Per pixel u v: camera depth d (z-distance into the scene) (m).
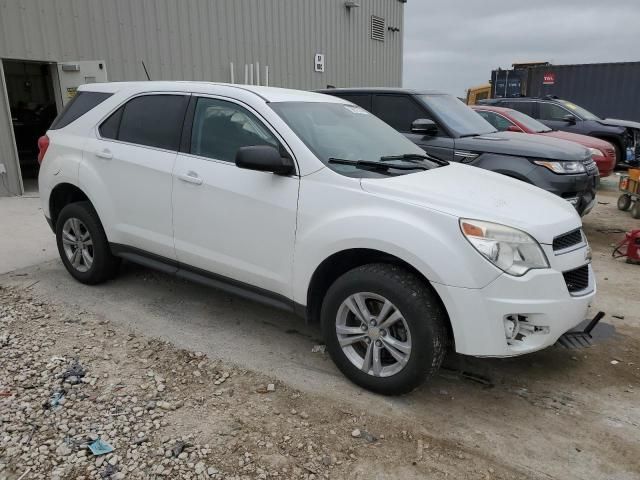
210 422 2.99
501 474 2.68
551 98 13.53
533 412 3.21
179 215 4.05
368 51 19.28
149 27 10.91
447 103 7.46
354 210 3.23
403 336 3.17
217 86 4.07
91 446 2.73
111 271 4.88
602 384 3.55
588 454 2.85
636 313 4.72
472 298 2.90
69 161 4.75
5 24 8.60
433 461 2.76
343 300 3.31
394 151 4.07
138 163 4.26
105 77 9.24
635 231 6.25
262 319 4.39
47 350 3.72
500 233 2.94
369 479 2.61
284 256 3.53
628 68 18.30
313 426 2.99
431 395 3.36
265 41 13.98
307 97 4.22
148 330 4.11
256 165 3.39
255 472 2.61
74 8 9.57
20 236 6.55
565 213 3.41
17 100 13.73
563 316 3.04
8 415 2.96
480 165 6.63
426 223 3.02
